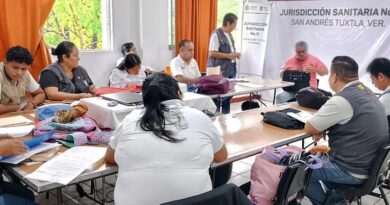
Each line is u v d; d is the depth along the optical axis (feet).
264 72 19.47
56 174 4.64
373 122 6.46
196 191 4.34
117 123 6.36
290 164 5.45
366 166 6.52
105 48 15.71
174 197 4.29
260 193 5.65
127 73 12.09
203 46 18.38
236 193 3.78
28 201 5.28
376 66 7.88
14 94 8.83
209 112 9.02
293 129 7.55
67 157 5.20
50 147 5.49
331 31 16.75
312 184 6.81
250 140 6.74
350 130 6.54
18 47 8.50
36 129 6.03
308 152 6.39
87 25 15.07
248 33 20.15
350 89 6.70
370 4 15.38
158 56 16.97
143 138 4.45
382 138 6.55
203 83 11.30
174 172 4.31
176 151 4.40
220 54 15.79
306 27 17.56
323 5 16.83
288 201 5.56
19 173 4.73
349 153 6.56
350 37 16.17
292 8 17.89
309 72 14.38
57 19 14.16
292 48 18.21
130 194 4.30
